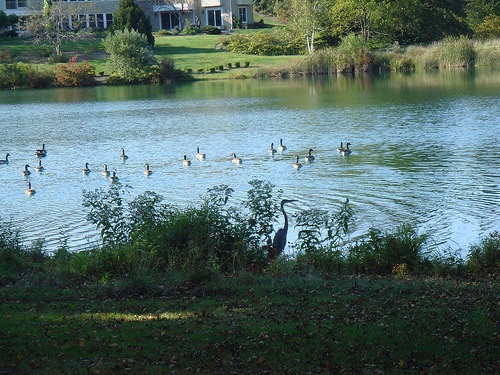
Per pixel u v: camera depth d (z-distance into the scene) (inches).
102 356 438.0
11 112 2578.7
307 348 442.0
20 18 4288.9
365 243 722.2
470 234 853.8
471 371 409.1
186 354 437.7
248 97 2763.3
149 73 3622.0
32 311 534.3
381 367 416.2
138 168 1457.9
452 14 4367.6
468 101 2258.9
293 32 4217.5
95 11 4473.4
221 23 4862.2
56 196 1208.2
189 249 664.4
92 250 705.6
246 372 410.9
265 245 740.7
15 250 739.4
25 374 410.9
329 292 570.3
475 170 1241.4
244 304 542.9
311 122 1995.6
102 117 2351.1
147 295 573.9
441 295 551.8
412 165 1316.4
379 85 2967.5
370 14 4050.2
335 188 1155.3
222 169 1398.9
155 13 4874.5
